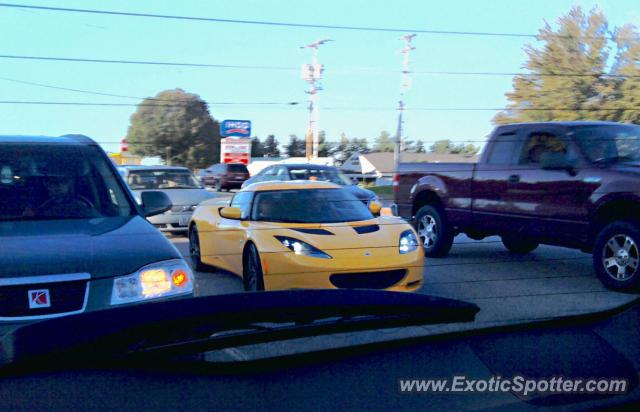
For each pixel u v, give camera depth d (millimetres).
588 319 2717
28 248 3711
